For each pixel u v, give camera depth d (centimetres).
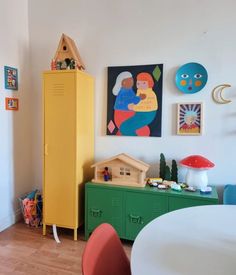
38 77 304
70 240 253
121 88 270
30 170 315
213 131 246
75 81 241
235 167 243
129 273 121
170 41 253
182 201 221
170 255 103
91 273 97
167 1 252
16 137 291
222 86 241
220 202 249
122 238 243
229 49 238
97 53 277
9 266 208
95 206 247
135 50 265
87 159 268
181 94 253
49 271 203
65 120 246
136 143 271
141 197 233
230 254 104
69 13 284
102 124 281
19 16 288
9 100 279
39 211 281
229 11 235
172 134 258
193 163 230
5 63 272
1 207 273
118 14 268
